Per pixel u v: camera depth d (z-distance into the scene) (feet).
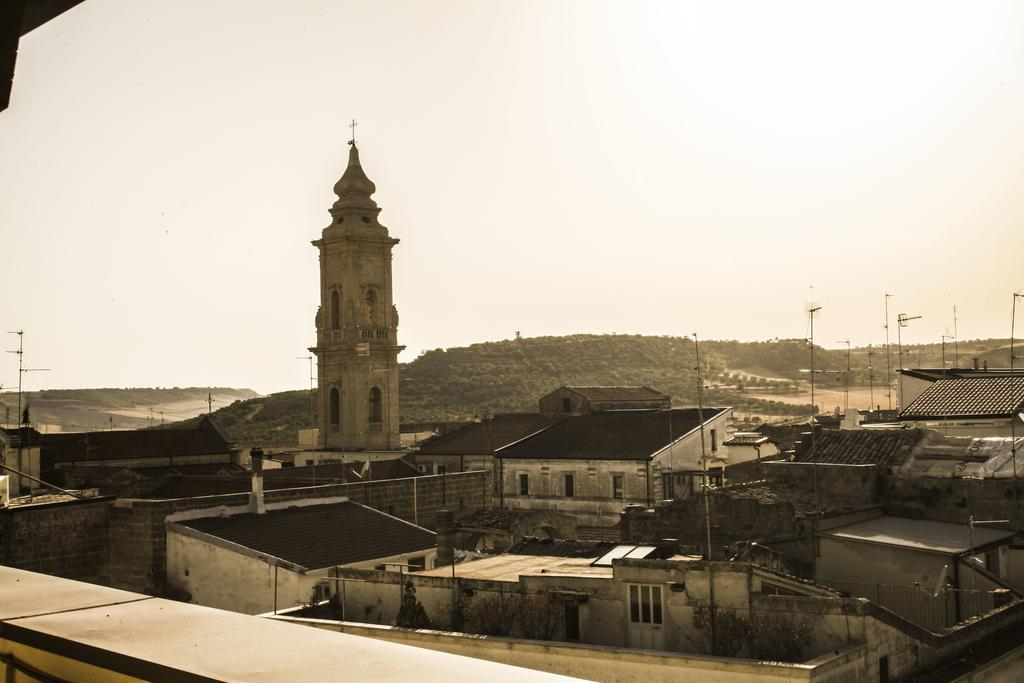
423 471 301.84
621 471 255.29
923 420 161.38
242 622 17.56
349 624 87.40
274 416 598.75
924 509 129.59
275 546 142.51
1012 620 94.63
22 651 17.49
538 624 85.56
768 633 76.69
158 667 14.79
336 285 351.05
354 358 342.23
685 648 80.02
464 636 82.07
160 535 145.59
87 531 147.23
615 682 75.66
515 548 117.91
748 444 249.96
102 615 18.35
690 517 133.90
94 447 288.92
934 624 106.83
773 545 119.96
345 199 350.23
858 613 74.43
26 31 18.51
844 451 144.25
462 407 637.71
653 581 81.87
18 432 234.38
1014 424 151.84
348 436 343.46
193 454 304.30
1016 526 123.34
